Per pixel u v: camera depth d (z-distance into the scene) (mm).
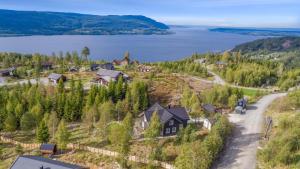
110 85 108000
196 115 94500
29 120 88125
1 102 99000
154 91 121438
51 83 131000
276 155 63156
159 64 192250
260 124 89062
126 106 97688
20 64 193500
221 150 70500
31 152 76938
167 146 75000
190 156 60469
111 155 72000
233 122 90750
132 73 156625
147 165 66125
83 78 150875
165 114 83812
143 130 85688
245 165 64000
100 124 82938
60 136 75000
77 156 73125
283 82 150375
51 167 54469
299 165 57688
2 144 82938
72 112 96312
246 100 114250
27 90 108688
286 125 76625
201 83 147750
